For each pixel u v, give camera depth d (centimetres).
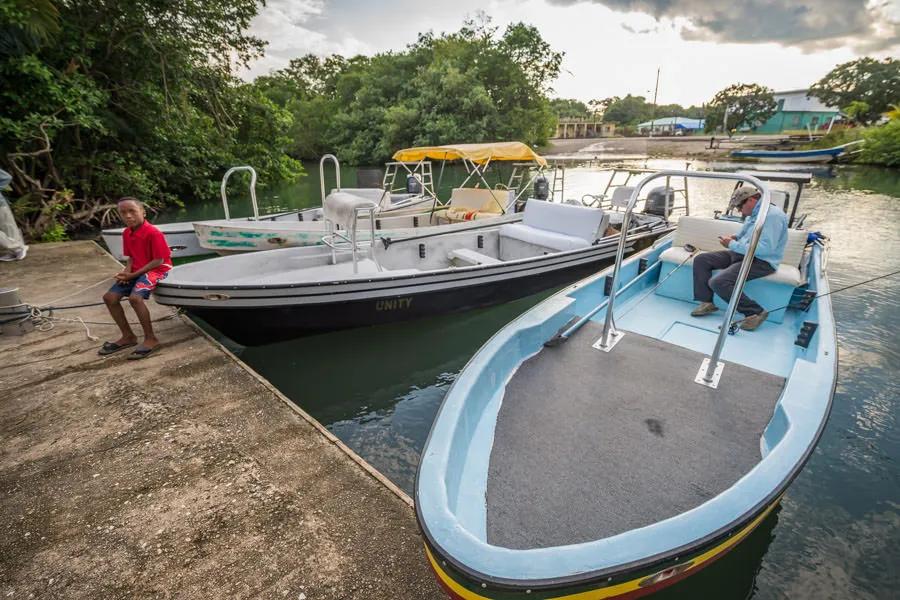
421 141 3253
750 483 192
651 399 279
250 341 530
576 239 680
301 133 4197
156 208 1428
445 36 3753
